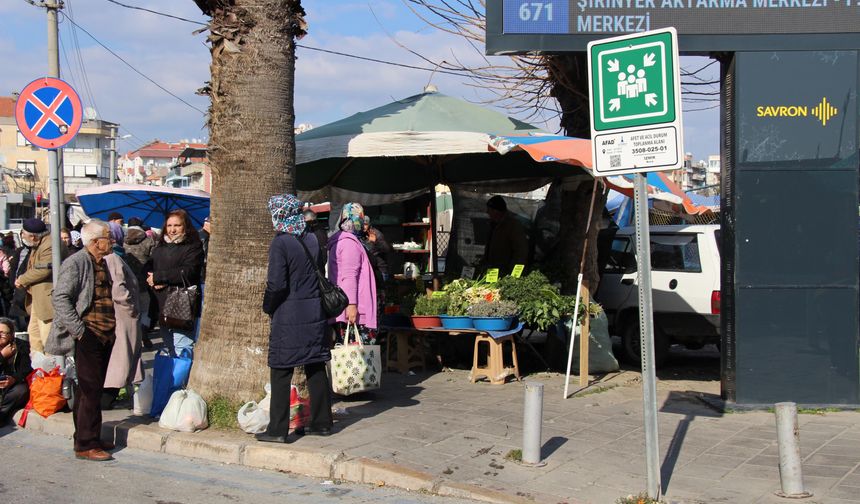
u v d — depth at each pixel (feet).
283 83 23.02
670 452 19.89
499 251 33.91
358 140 29.25
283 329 20.20
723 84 25.17
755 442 20.77
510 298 29.50
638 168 15.76
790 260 24.23
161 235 25.82
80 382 20.97
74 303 20.76
